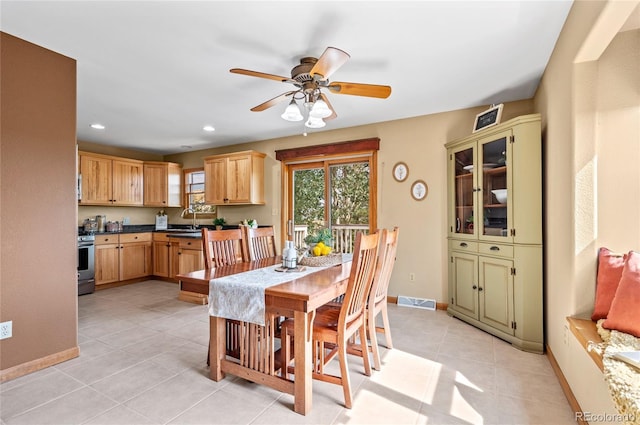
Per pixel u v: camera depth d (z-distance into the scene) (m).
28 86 2.25
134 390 2.01
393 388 2.06
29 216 2.25
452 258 3.53
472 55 2.45
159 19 1.99
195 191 6.05
